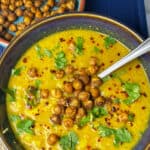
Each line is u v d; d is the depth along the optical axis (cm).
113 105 42
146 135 42
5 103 43
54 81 43
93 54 43
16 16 48
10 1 47
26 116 43
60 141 42
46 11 47
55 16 43
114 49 43
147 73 43
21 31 44
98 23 43
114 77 43
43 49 44
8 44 44
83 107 42
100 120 42
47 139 42
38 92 43
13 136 43
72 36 44
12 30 47
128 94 42
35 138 42
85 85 42
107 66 43
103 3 48
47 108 42
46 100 43
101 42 43
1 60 42
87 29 43
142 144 42
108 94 42
